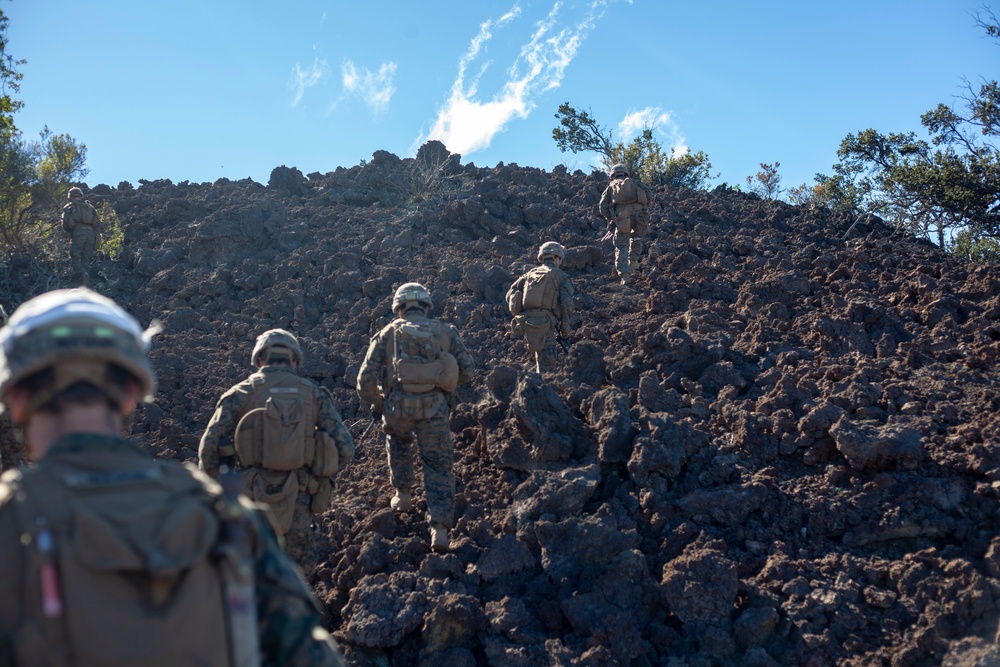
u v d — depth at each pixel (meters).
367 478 8.20
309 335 11.56
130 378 1.85
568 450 7.56
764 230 14.26
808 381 8.29
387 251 13.66
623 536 6.49
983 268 10.95
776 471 7.23
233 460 5.71
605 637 5.76
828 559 6.33
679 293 10.99
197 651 1.59
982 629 5.61
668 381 8.73
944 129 16.52
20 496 1.63
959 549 6.23
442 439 6.93
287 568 1.83
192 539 1.66
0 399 1.77
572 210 15.27
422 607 6.13
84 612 1.53
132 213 15.77
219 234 13.95
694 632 5.88
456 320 11.42
